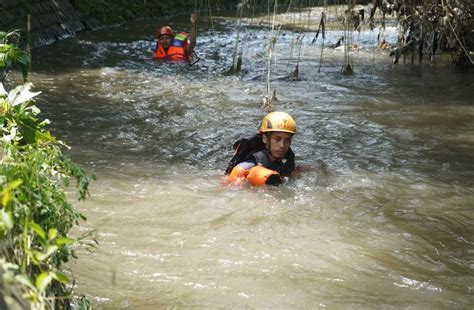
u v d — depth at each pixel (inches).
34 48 602.5
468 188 268.1
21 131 146.9
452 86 489.4
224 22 888.3
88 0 773.9
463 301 174.7
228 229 218.7
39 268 105.3
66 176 134.3
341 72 532.1
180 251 199.5
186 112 391.2
